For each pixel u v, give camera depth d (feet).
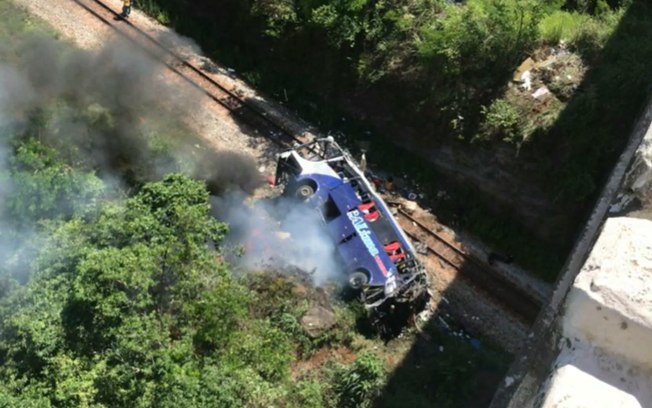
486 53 55.21
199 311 35.42
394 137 60.44
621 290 14.64
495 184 55.62
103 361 30.91
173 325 34.78
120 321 31.99
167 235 36.11
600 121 51.85
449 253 53.62
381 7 58.34
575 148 51.85
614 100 52.08
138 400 29.78
